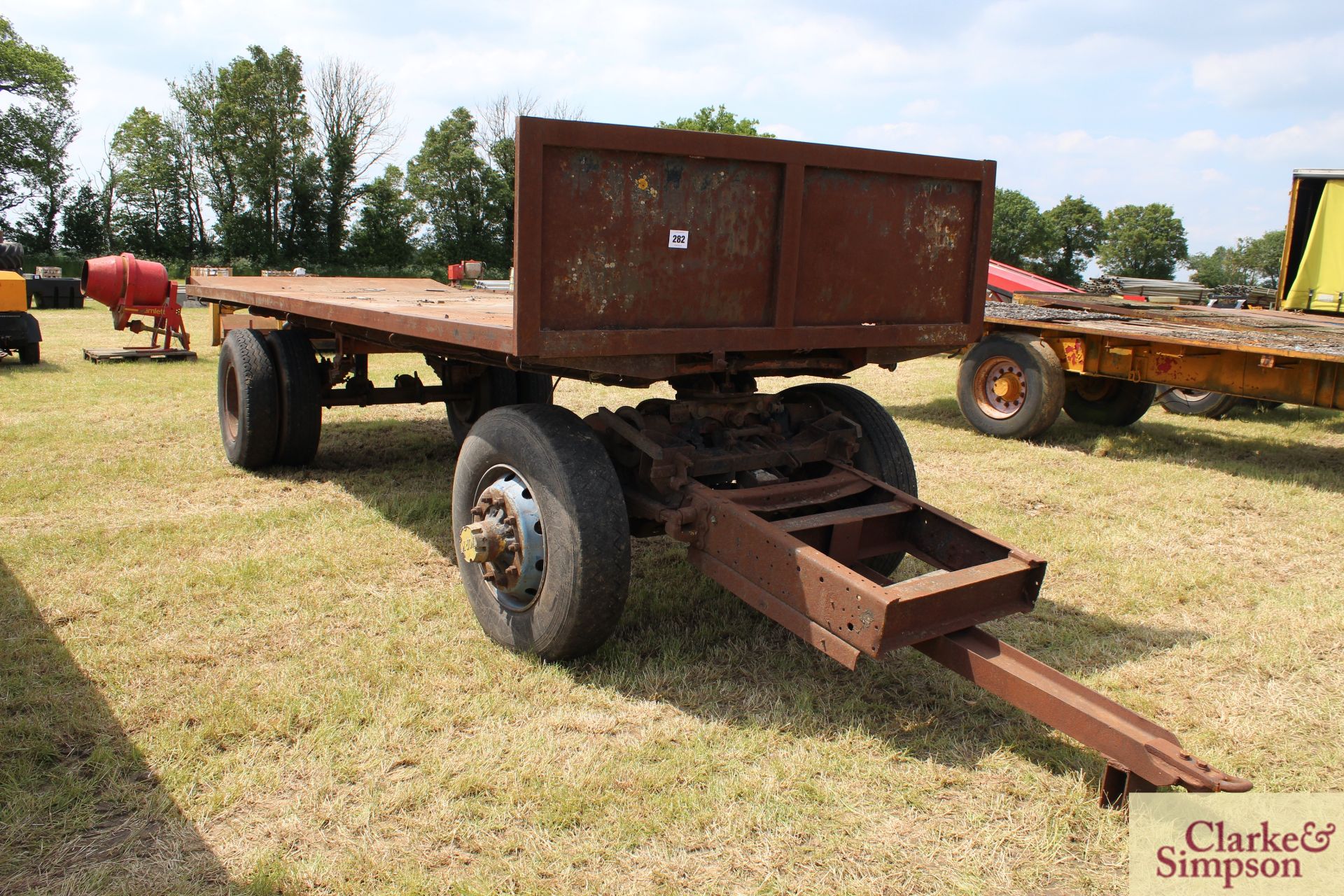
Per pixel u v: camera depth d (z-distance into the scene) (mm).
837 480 3619
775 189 3180
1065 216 78250
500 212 62125
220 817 2400
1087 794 2586
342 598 3879
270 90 56469
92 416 7711
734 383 3895
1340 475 6660
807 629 2803
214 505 5203
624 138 2791
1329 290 10062
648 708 3006
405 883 2158
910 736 2879
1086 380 8703
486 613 3463
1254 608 4039
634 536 3703
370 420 8164
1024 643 3623
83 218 54344
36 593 3807
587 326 2875
